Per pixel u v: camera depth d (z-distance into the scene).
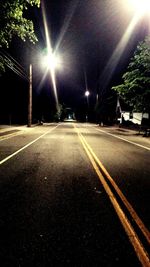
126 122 43.62
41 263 2.87
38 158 9.60
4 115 34.94
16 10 10.94
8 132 21.44
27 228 3.72
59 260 2.94
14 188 5.70
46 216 4.17
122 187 6.10
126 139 19.59
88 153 11.25
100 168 8.20
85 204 4.80
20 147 12.68
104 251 3.17
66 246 3.25
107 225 3.92
